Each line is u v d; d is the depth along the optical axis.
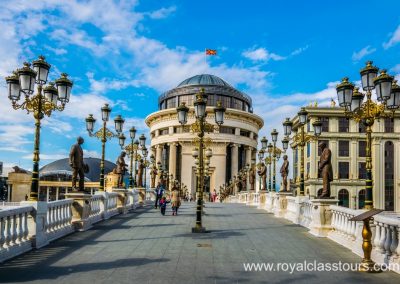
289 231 15.80
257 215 24.06
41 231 11.41
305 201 17.75
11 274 8.03
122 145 25.62
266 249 11.38
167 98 87.75
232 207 33.22
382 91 10.94
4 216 9.30
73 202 15.14
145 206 32.12
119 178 25.03
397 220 8.69
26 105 11.57
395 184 69.19
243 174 59.00
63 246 11.46
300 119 19.72
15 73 11.56
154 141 87.56
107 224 17.69
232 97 86.06
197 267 8.86
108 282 7.46
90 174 104.62
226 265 9.12
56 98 12.96
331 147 69.44
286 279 7.95
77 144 15.65
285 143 24.27
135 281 7.56
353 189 68.31
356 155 69.25
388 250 9.09
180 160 82.56
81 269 8.52
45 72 11.80
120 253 10.44
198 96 16.45
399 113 69.00
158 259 9.70
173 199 23.48
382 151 69.69
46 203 11.69
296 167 75.50
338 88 12.41
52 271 8.32
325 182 14.74
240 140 83.19
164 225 17.41
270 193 27.17
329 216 14.25
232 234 14.68
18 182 77.44
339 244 12.41
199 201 15.31
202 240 12.99
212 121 80.38
